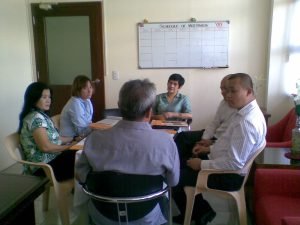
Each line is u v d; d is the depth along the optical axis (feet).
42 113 7.55
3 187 3.34
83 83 9.56
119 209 4.56
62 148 7.37
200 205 7.53
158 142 4.50
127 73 13.74
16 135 7.45
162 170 4.60
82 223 7.32
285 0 11.78
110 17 13.41
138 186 4.42
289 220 4.41
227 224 7.52
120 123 4.59
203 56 13.19
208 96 13.47
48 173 6.72
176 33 13.12
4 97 11.98
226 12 12.79
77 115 9.19
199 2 12.84
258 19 12.66
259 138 6.24
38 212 8.33
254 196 6.63
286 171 6.17
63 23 13.76
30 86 7.43
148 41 13.34
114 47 13.60
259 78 13.00
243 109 6.48
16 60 12.82
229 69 13.16
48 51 14.11
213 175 6.63
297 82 11.11
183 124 9.13
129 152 4.44
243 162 6.20
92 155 4.56
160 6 13.07
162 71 13.51
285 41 12.05
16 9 12.81
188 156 8.35
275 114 12.56
